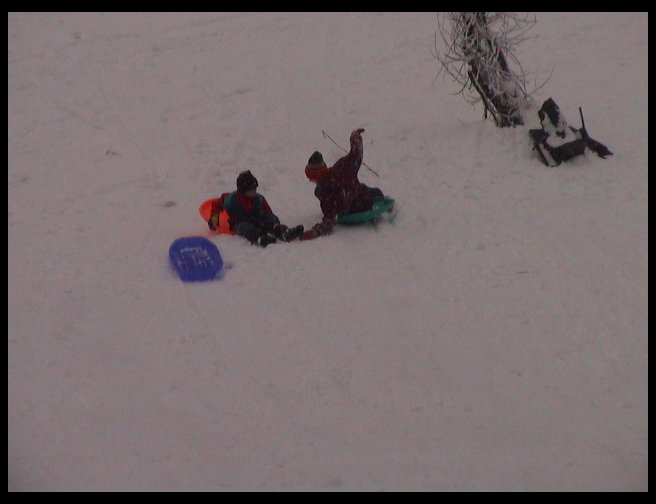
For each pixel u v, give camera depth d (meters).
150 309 13.05
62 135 19.27
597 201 15.46
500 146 17.30
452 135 18.08
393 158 17.66
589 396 11.03
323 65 22.41
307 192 16.69
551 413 10.80
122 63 22.69
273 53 23.12
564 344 11.98
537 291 13.18
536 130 17.00
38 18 25.41
